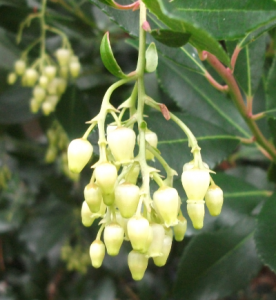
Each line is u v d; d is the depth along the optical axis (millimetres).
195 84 171
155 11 78
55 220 277
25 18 196
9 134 268
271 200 127
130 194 77
